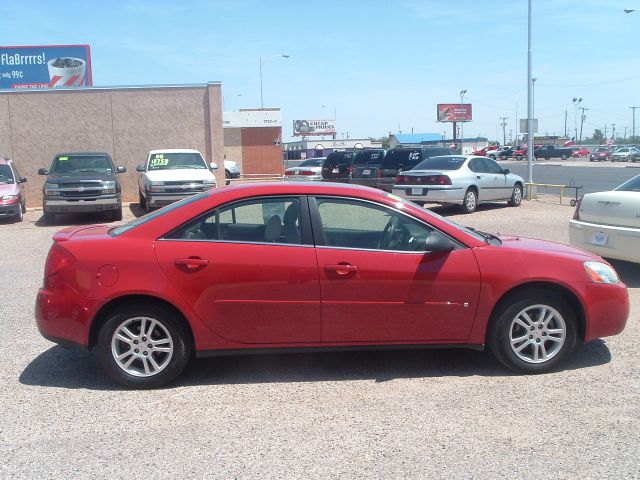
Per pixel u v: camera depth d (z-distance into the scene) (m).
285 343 5.06
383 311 5.04
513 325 5.20
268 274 4.94
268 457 3.90
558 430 4.24
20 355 5.83
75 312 4.90
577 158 88.06
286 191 5.16
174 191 17.17
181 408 4.66
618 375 5.22
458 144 83.44
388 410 4.58
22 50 28.67
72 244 5.03
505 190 18.72
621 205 8.31
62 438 4.18
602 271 5.33
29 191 21.69
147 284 4.86
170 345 4.99
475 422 4.37
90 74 29.34
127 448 4.04
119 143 22.17
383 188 21.56
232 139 45.50
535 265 5.14
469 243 5.16
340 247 5.05
